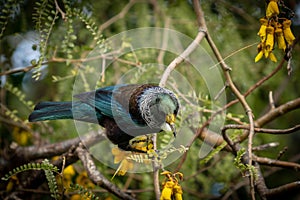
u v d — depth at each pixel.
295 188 8.41
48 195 11.64
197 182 11.95
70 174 10.15
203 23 8.95
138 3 11.68
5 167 10.91
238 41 11.38
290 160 12.20
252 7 12.37
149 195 10.70
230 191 11.25
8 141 12.01
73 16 11.09
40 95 11.98
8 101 11.72
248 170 7.83
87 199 7.74
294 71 11.73
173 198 6.64
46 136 11.42
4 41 11.38
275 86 11.86
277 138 12.05
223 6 11.79
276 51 11.34
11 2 9.77
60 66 11.31
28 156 10.84
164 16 11.62
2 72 10.73
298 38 9.80
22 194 10.45
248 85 11.31
